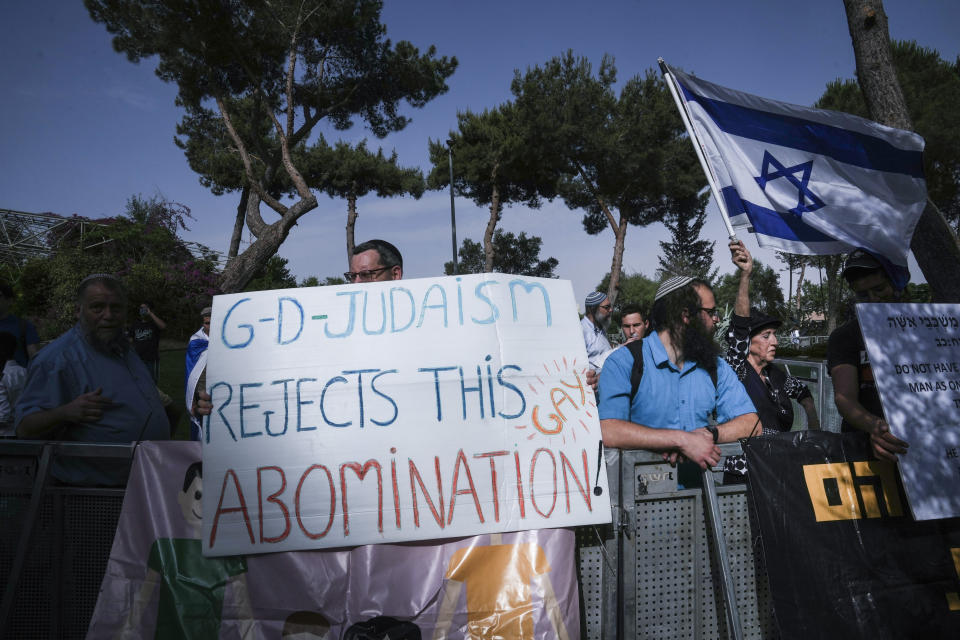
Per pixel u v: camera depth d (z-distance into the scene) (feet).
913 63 62.13
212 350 6.51
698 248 147.33
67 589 6.41
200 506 6.26
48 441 6.48
